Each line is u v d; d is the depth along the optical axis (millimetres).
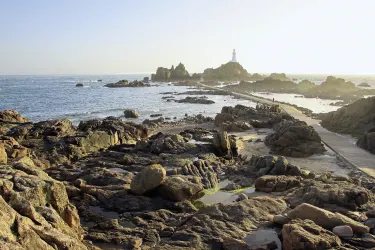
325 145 26766
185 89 116688
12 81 180125
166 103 70250
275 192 15617
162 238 10773
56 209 9766
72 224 10156
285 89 113875
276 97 90750
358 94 90062
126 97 84188
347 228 9781
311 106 68500
